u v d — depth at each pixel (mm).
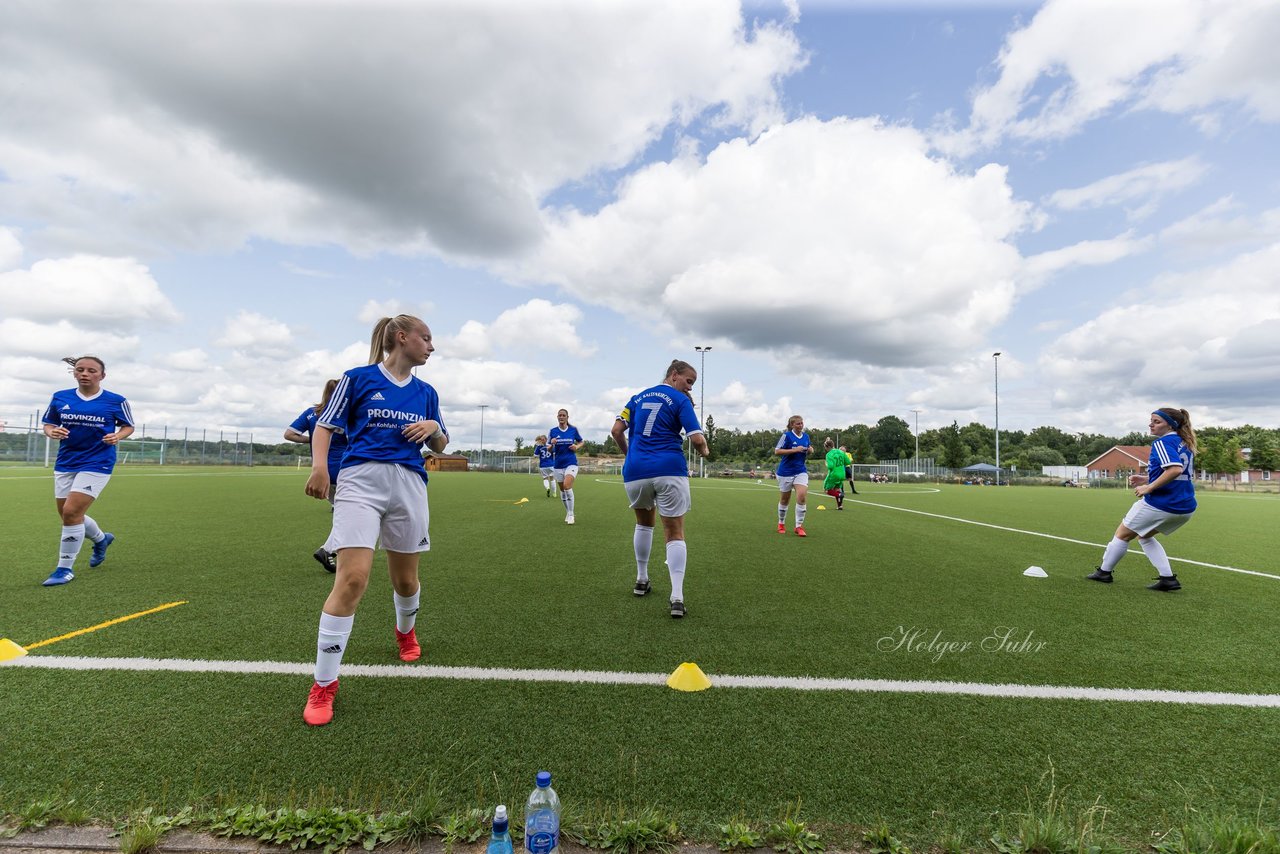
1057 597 4801
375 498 2762
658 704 2619
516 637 3568
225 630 3572
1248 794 1997
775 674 3004
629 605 4367
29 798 1873
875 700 2689
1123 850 1704
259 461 44562
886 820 1840
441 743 2252
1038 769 2131
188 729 2328
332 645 2447
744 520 10898
